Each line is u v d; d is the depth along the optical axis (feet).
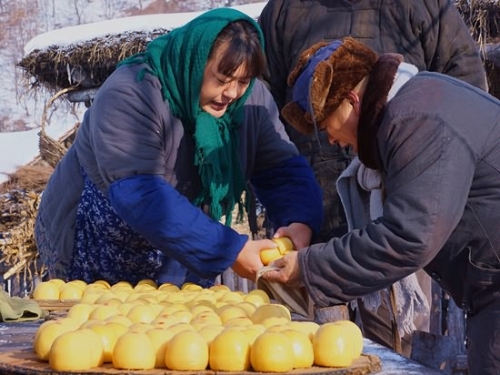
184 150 8.82
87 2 124.77
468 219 7.25
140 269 9.68
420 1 11.84
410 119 6.81
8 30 115.14
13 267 23.70
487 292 7.47
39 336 5.84
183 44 8.38
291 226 9.05
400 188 6.81
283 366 5.42
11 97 105.91
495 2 18.35
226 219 9.34
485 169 7.06
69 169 10.01
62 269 10.25
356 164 10.02
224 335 5.54
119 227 9.34
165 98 8.55
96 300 7.70
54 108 24.30
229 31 8.20
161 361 5.56
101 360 5.65
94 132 8.50
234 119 9.10
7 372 5.57
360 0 11.96
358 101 7.18
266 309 6.66
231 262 8.00
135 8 124.06
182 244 7.95
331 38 11.93
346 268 6.98
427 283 11.53
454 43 11.91
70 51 21.91
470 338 7.73
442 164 6.72
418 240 6.71
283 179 9.70
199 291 8.41
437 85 7.02
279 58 12.39
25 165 26.76
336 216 11.76
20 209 24.13
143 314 6.64
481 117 7.00
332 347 5.58
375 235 6.86
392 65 7.09
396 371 5.65
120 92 8.46
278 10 12.39
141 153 8.32
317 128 7.38
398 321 10.92
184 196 8.70
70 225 9.93
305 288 7.31
